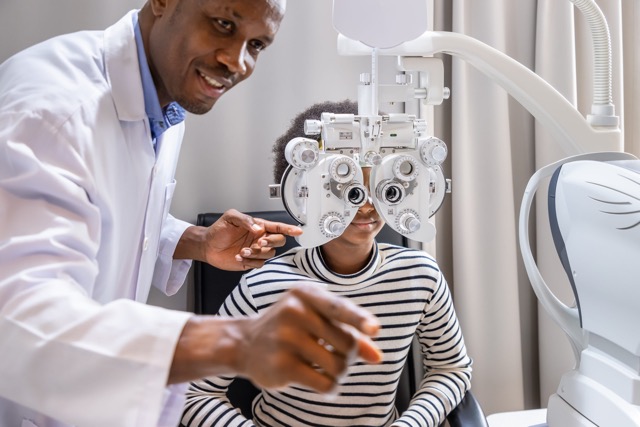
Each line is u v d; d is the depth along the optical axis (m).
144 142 0.88
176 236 1.16
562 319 1.08
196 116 1.46
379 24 0.83
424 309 1.23
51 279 0.62
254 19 0.72
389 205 0.85
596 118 1.03
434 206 0.89
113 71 0.83
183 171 1.47
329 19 1.49
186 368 0.53
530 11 1.54
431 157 0.86
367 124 0.85
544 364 1.56
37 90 0.74
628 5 1.58
